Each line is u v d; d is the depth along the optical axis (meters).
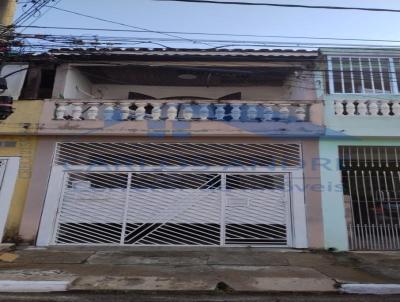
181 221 9.53
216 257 8.08
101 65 11.16
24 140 9.81
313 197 9.37
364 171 9.63
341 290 5.65
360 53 10.52
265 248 9.15
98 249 8.93
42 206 9.39
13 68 10.34
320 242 9.05
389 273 6.67
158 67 11.28
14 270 6.74
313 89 10.65
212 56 10.88
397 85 10.30
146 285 5.84
